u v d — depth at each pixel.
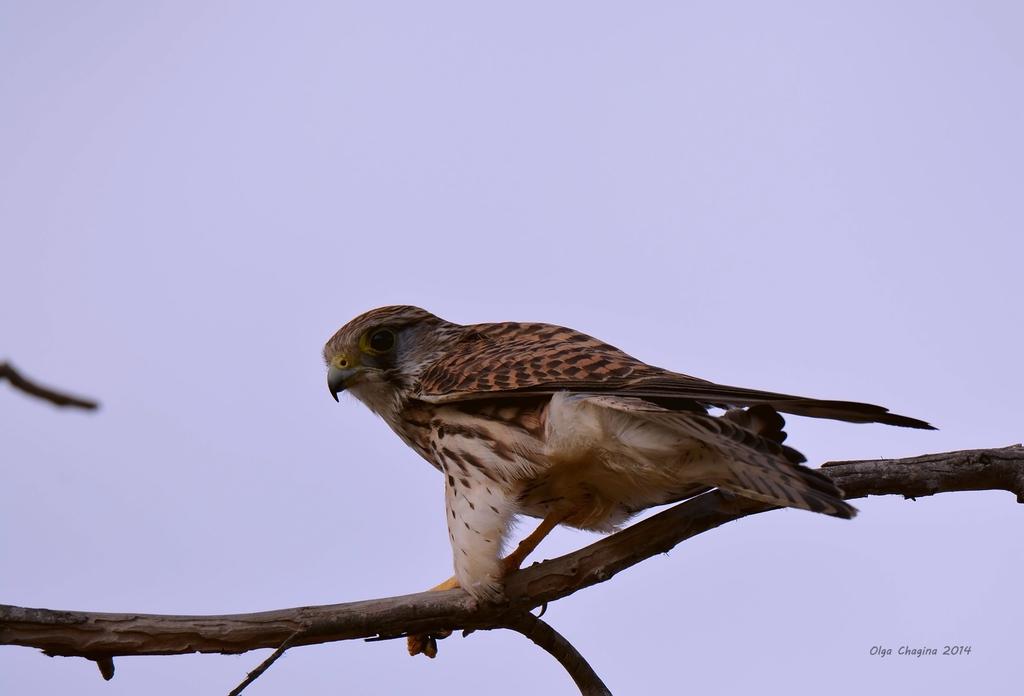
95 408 3.66
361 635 8.07
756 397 8.14
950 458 9.06
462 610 8.50
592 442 8.66
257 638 7.69
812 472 7.42
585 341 9.95
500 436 9.16
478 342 10.40
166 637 7.46
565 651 8.77
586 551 8.70
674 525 8.69
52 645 7.24
